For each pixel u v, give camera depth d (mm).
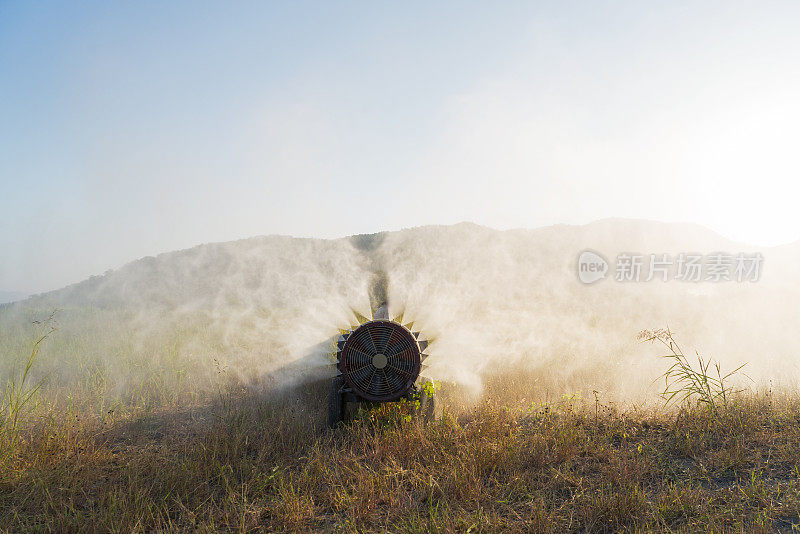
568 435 5852
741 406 6551
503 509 4457
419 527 4117
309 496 4742
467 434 6074
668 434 6016
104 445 6109
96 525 4188
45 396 7707
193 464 5309
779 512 4141
